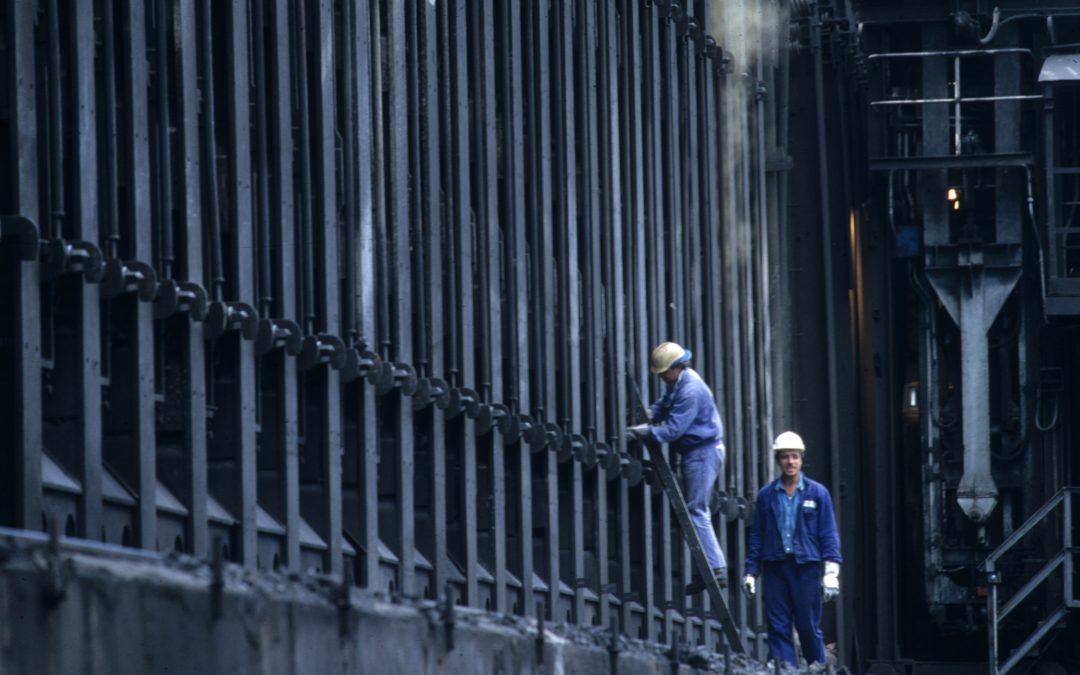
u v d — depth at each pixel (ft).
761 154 224.74
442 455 143.13
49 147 95.91
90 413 96.37
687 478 162.50
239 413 113.19
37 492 90.63
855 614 254.68
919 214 261.85
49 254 93.91
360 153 132.16
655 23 192.24
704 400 161.07
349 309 129.70
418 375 141.08
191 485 106.83
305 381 124.26
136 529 100.83
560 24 169.89
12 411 90.58
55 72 96.02
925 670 257.96
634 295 183.52
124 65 103.14
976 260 255.29
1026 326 260.42
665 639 187.21
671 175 194.59
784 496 157.79
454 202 149.07
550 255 165.68
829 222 245.86
